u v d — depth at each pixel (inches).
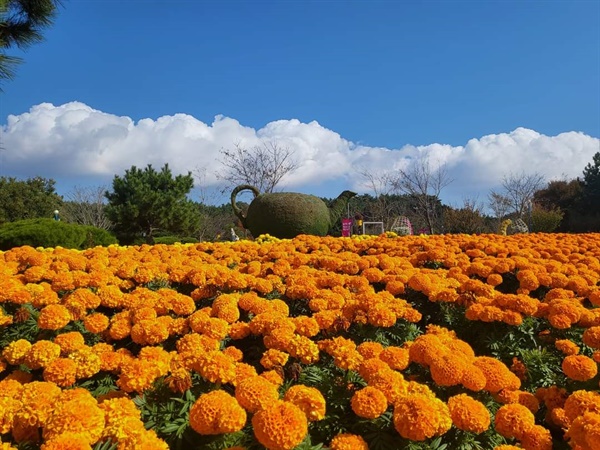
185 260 253.3
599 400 97.3
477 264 234.4
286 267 225.6
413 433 85.0
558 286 201.6
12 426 85.7
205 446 86.4
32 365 113.8
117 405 85.7
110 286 169.0
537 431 93.6
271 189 1099.3
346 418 99.1
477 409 92.7
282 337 121.4
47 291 160.4
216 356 103.8
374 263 244.7
